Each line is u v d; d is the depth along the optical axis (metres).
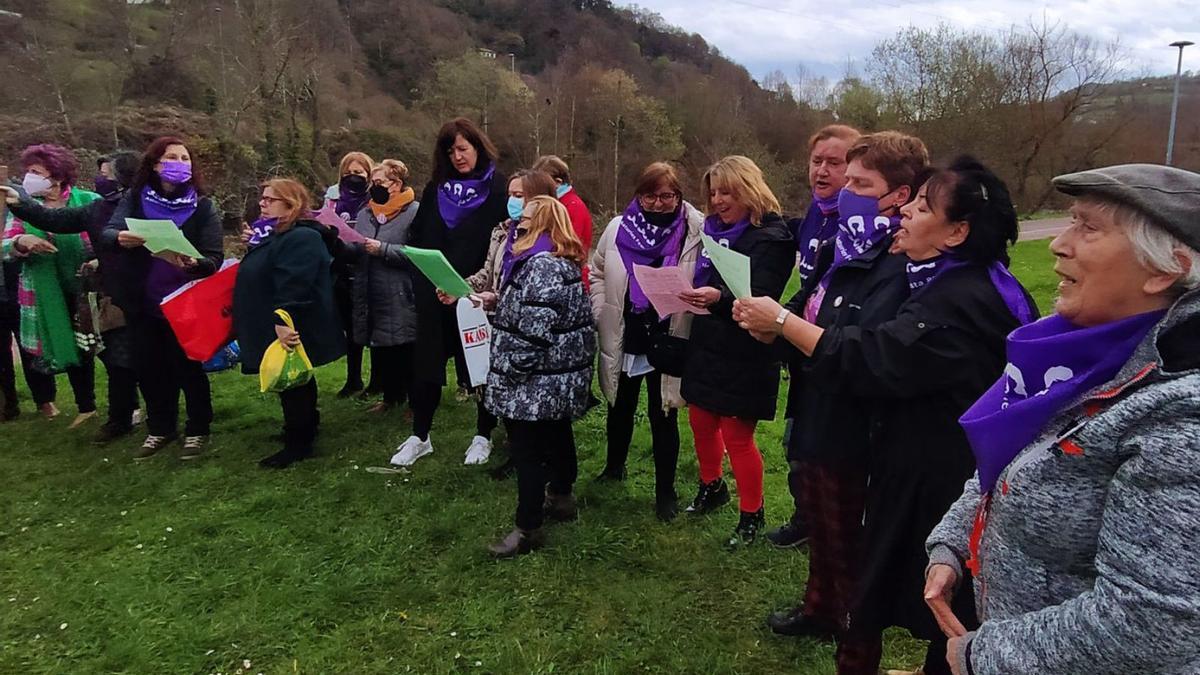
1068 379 1.23
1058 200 27.61
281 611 3.00
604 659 2.67
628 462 4.54
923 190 1.94
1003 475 1.36
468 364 4.13
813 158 2.97
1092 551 1.18
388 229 5.08
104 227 4.55
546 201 3.30
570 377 3.26
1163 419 1.05
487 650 2.75
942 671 2.08
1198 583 0.98
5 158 18.12
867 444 2.31
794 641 2.77
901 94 25.84
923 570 2.00
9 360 5.41
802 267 3.07
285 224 4.29
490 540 3.50
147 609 3.04
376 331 5.11
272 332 4.29
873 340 1.94
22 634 2.91
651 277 2.97
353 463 4.53
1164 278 1.11
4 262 5.20
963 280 1.89
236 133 21.39
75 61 22.73
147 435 5.09
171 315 4.22
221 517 3.82
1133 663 1.04
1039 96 24.38
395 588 3.15
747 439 3.30
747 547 3.39
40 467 4.57
